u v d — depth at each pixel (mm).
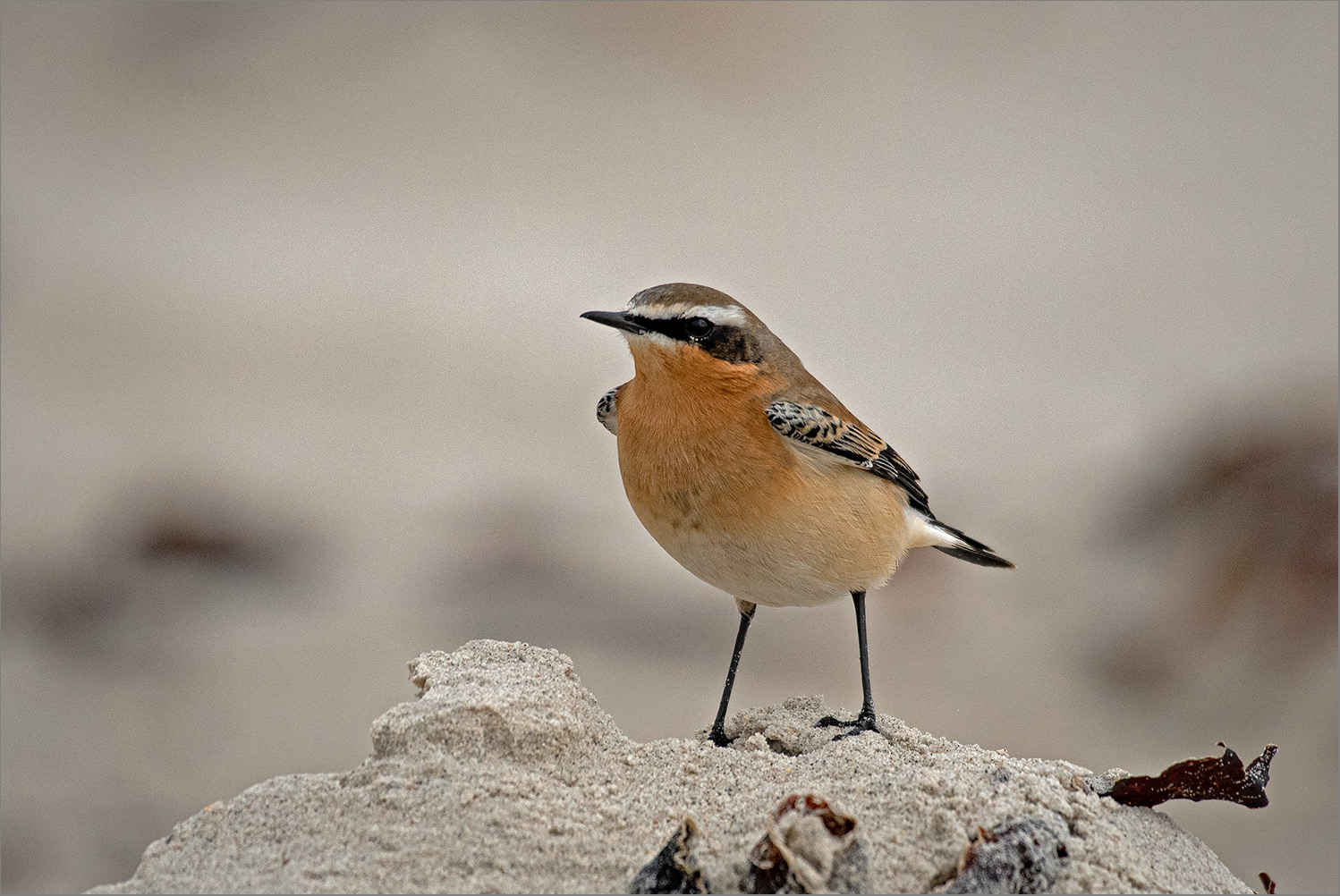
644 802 6824
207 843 6430
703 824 6566
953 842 6180
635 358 8594
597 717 7562
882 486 8914
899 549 9234
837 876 5754
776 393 8555
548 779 6930
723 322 8445
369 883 6000
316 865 6129
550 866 6195
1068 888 6008
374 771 6797
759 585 8648
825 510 8422
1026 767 7125
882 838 6254
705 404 8406
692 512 8453
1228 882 6520
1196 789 6922
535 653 7961
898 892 5934
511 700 7168
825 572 8578
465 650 8023
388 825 6383
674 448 8430
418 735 6949
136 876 6262
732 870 5852
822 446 8375
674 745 7406
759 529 8359
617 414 9227
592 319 8570
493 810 6461
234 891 6000
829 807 5898
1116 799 7000
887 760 7266
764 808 6539
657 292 8539
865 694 8633
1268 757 7109
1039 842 6098
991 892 5863
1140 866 6320
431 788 6602
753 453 8320
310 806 6594
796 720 8469
